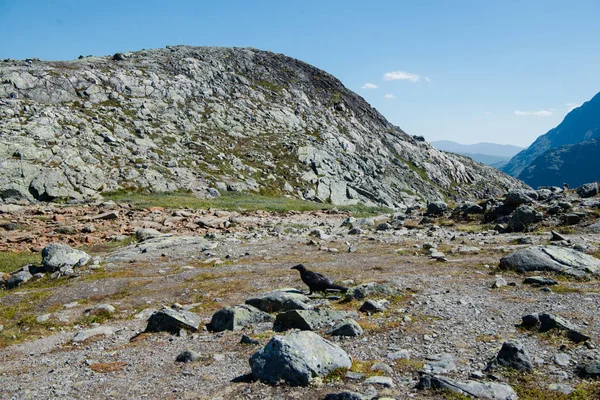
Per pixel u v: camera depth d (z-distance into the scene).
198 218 34.78
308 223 35.50
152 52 87.88
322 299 13.09
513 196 26.80
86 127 54.03
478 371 7.36
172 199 45.03
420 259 18.00
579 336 8.38
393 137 101.75
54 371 9.11
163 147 58.38
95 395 7.54
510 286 12.91
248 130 73.56
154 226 30.92
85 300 15.16
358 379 7.24
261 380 7.38
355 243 23.23
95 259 20.28
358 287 12.82
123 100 65.38
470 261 16.88
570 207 23.92
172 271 18.59
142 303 14.69
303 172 67.31
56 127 51.19
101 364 9.20
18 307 14.59
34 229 29.44
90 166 48.06
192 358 9.04
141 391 7.57
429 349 8.59
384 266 17.16
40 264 19.75
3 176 41.41
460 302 11.52
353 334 9.55
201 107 73.50
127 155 53.28
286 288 14.03
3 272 19.41
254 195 55.31
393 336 9.39
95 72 67.44
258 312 11.71
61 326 12.96
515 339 8.74
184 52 92.44
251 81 92.94
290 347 7.51
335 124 91.38
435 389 6.72
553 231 20.33
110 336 11.79
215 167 58.97
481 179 108.31
